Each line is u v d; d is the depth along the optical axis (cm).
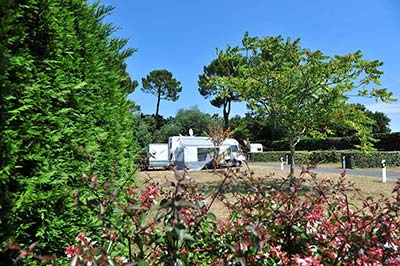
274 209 199
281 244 192
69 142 237
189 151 1967
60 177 222
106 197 194
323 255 177
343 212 215
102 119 291
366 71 802
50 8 227
